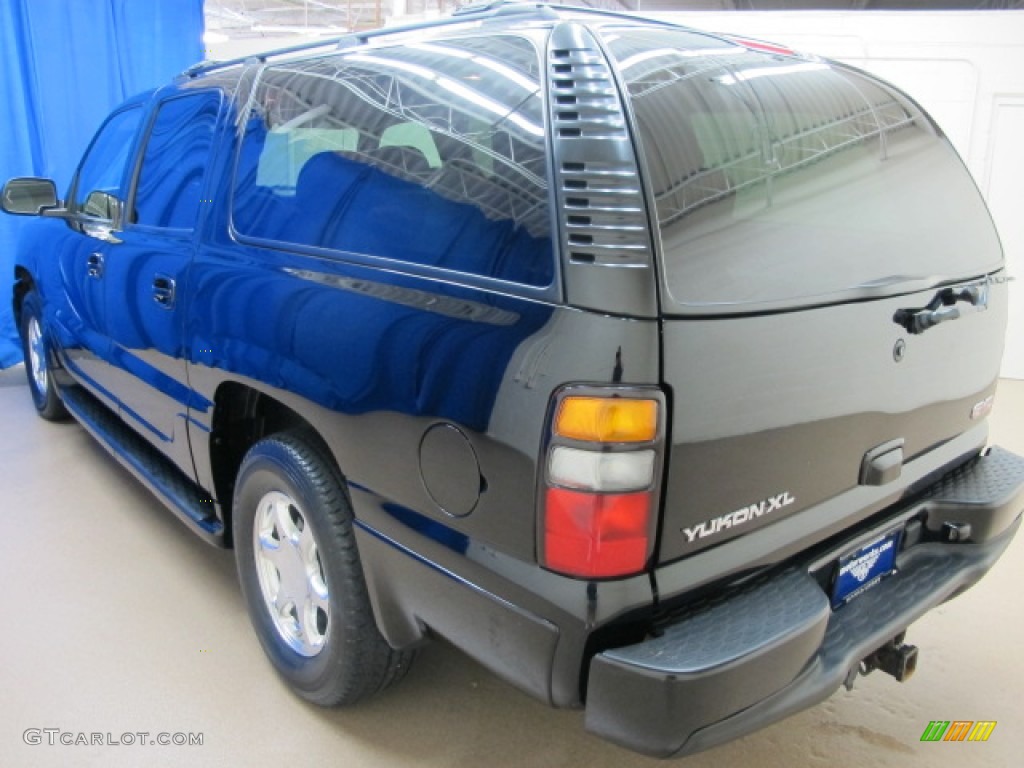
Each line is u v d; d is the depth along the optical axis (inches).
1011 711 86.6
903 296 65.5
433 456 58.6
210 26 405.4
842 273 62.7
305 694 81.7
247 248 81.6
